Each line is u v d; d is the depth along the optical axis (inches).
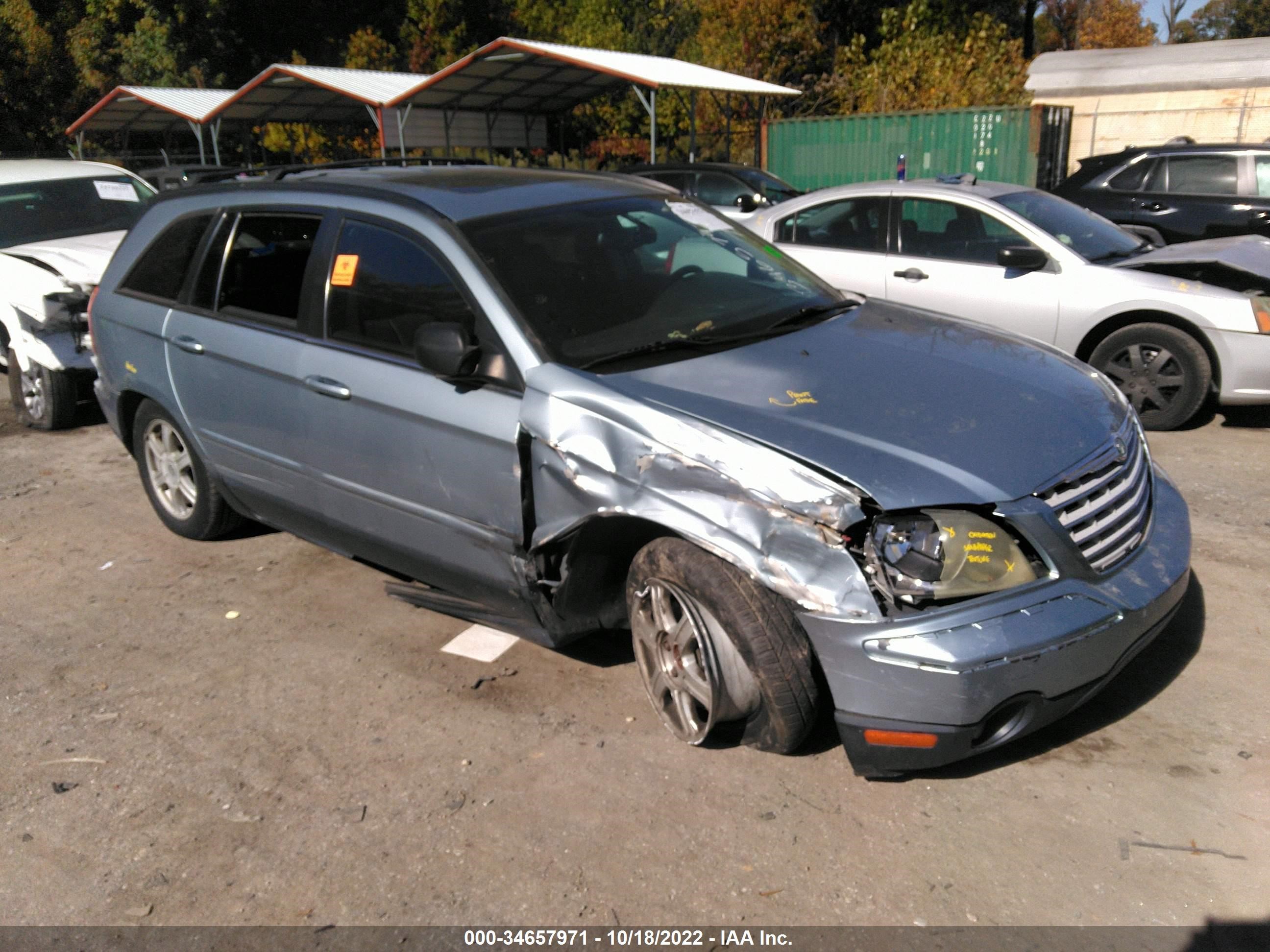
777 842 112.0
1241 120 810.2
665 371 130.4
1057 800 116.3
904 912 101.5
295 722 141.2
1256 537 185.0
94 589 188.5
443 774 127.5
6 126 1070.4
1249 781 117.7
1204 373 243.4
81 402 294.4
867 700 108.0
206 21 1337.4
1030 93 892.6
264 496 178.7
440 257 143.8
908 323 154.9
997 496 109.1
